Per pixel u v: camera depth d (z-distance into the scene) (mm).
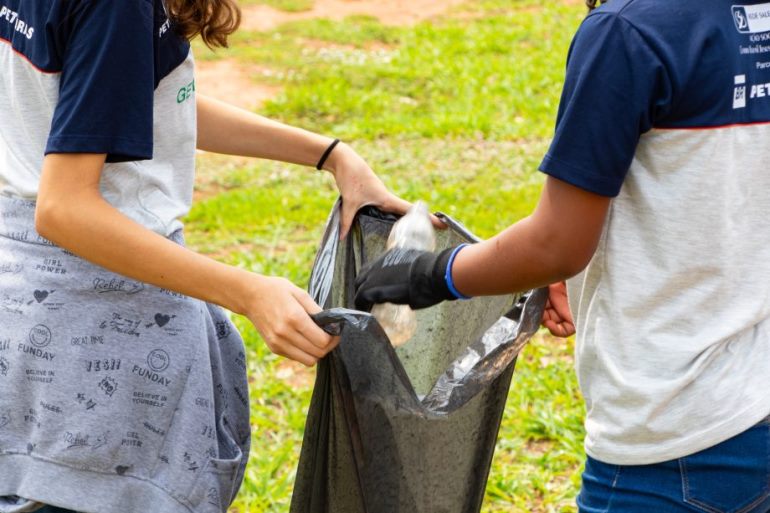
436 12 14797
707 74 2133
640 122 2133
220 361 2766
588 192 2143
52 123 2342
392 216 2910
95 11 2287
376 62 12289
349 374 2381
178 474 2590
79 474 2570
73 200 2336
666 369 2303
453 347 2844
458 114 10156
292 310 2303
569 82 2170
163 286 2400
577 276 2467
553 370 5477
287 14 14586
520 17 14102
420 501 2648
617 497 2426
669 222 2234
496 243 2264
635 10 2123
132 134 2342
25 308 2529
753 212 2268
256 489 4422
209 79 11688
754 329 2342
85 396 2527
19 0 2387
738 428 2293
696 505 2344
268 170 8875
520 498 4418
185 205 2668
